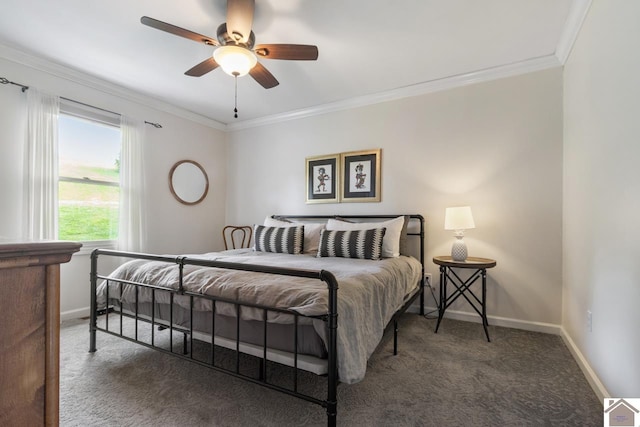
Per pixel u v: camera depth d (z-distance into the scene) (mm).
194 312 1742
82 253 2842
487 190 2734
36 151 2467
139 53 2451
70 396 1548
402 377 1763
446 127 2920
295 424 1352
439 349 2152
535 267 2541
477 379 1742
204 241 4023
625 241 1340
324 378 1734
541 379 1746
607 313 1524
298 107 3635
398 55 2469
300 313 1271
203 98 3373
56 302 464
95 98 2918
